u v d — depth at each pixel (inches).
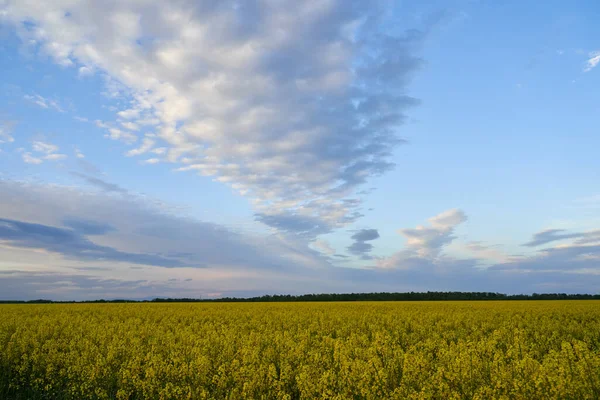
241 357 466.6
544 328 749.3
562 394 288.5
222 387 368.5
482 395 303.4
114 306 1502.2
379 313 1081.4
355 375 357.7
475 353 432.1
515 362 377.1
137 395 378.0
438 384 326.6
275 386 361.4
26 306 1472.7
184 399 346.9
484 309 1225.4
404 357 395.5
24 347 543.5
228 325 860.6
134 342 553.9
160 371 408.5
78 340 612.1
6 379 449.1
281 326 838.5
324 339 572.7
